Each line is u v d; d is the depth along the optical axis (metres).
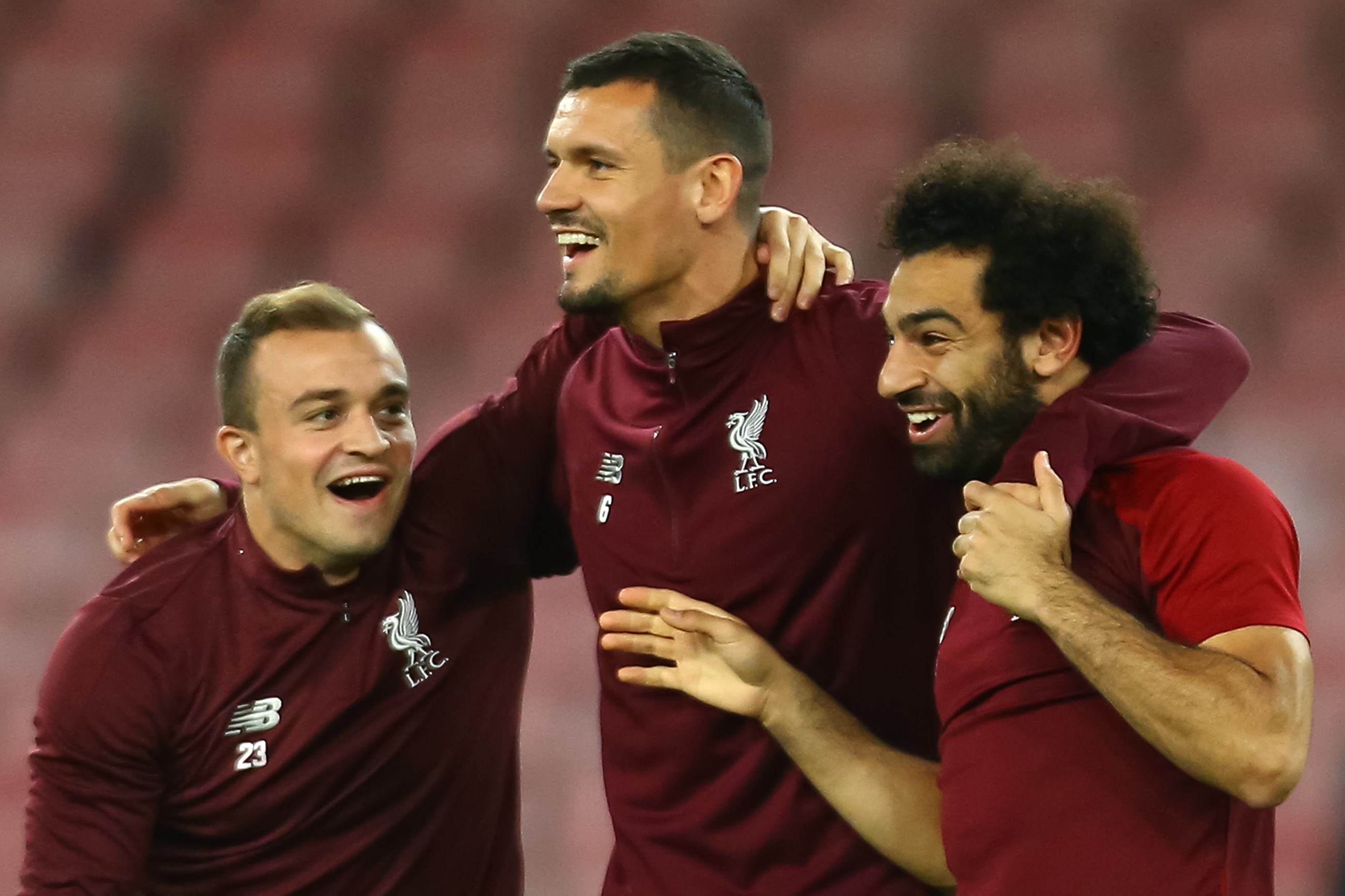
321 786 9.63
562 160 9.16
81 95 34.06
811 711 8.81
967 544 7.17
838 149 31.58
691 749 9.31
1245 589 6.97
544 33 34.34
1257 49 31.70
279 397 9.20
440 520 10.07
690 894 9.40
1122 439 7.50
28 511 27.84
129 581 9.68
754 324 9.25
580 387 10.05
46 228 32.31
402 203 32.19
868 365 8.92
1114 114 31.23
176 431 29.19
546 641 22.92
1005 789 7.46
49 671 9.51
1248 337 27.64
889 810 8.65
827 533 9.00
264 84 34.09
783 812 9.15
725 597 9.20
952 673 7.86
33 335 30.91
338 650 9.63
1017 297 7.64
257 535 9.62
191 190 32.84
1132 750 7.23
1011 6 33.19
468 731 10.12
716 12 33.88
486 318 29.92
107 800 9.42
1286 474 25.41
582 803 20.56
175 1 35.31
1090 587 6.98
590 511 9.70
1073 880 7.23
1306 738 6.61
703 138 9.00
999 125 31.69
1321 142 30.16
